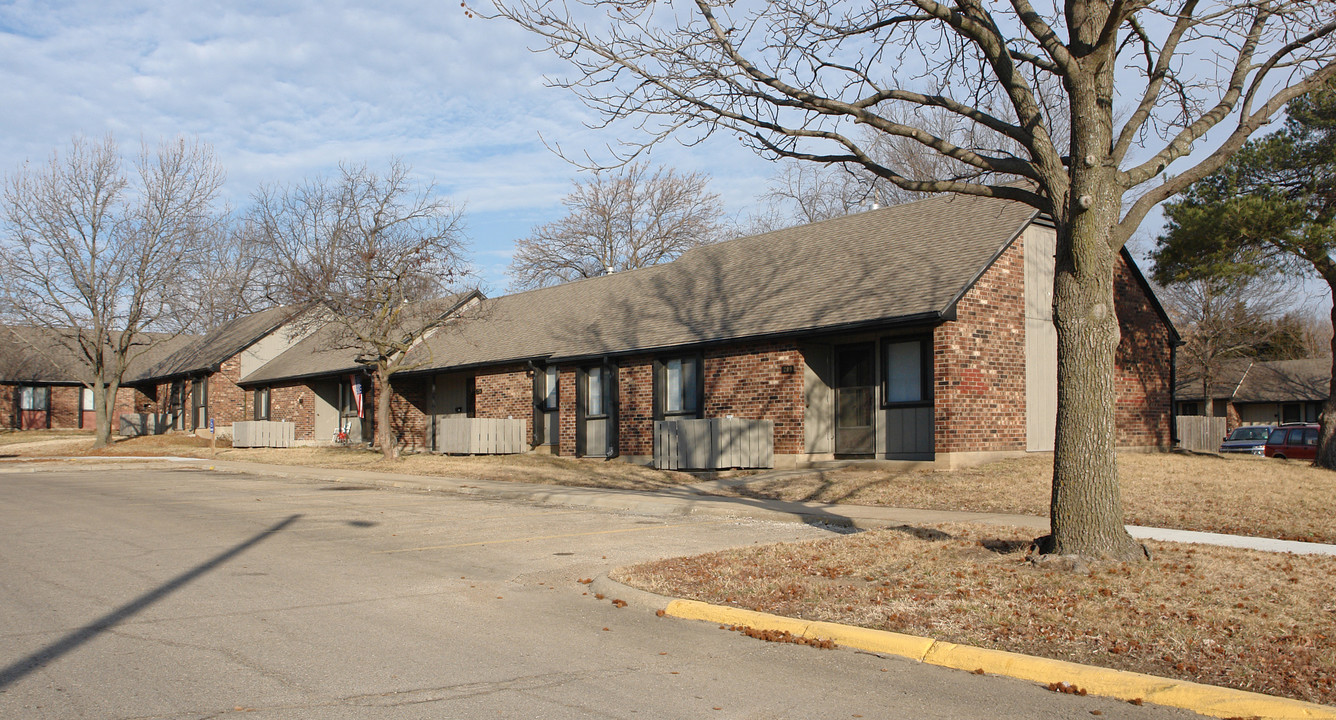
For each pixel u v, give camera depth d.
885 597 7.76
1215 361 46.62
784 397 20.20
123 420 47.34
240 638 6.75
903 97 9.26
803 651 6.66
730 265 25.94
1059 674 5.88
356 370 34.34
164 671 5.87
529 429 28.17
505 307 34.47
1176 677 5.74
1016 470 16.77
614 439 24.95
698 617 7.63
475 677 5.87
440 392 33.94
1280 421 50.44
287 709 5.16
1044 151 8.77
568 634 7.07
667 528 12.89
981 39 8.86
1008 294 19.25
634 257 51.59
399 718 5.04
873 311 18.45
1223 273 22.30
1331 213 21.22
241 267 54.28
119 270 36.28
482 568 9.77
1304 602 7.20
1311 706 5.07
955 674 6.13
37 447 36.75
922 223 21.91
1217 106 9.19
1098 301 8.58
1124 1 7.73
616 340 25.22
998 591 7.76
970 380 18.12
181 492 18.73
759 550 10.05
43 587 8.59
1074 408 8.61
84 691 5.43
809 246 24.23
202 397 45.28
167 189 36.53
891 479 16.80
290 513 14.80
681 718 5.14
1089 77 8.34
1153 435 23.20
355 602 8.07
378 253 26.00
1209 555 9.12
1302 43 9.02
